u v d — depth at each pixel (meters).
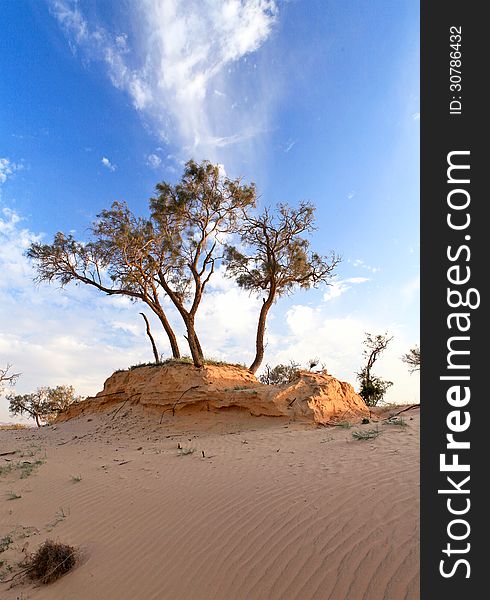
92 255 25.78
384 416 16.98
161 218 25.83
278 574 4.43
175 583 4.80
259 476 7.38
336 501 5.60
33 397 42.09
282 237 25.30
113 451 13.55
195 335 24.28
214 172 25.50
